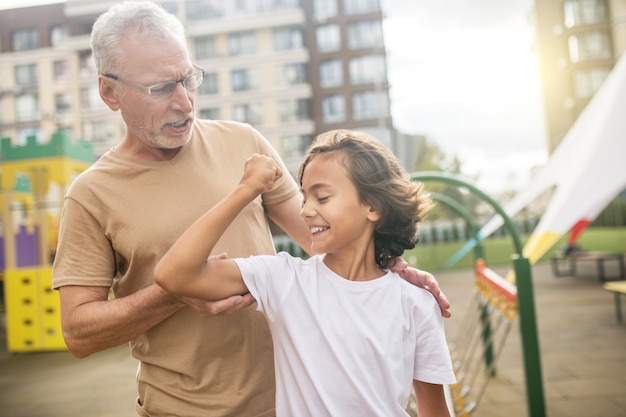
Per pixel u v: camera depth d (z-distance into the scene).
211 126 1.42
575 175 4.53
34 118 29.66
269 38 29.14
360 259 1.21
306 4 29.28
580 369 4.15
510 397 3.55
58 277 1.25
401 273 1.27
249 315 1.29
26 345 6.30
